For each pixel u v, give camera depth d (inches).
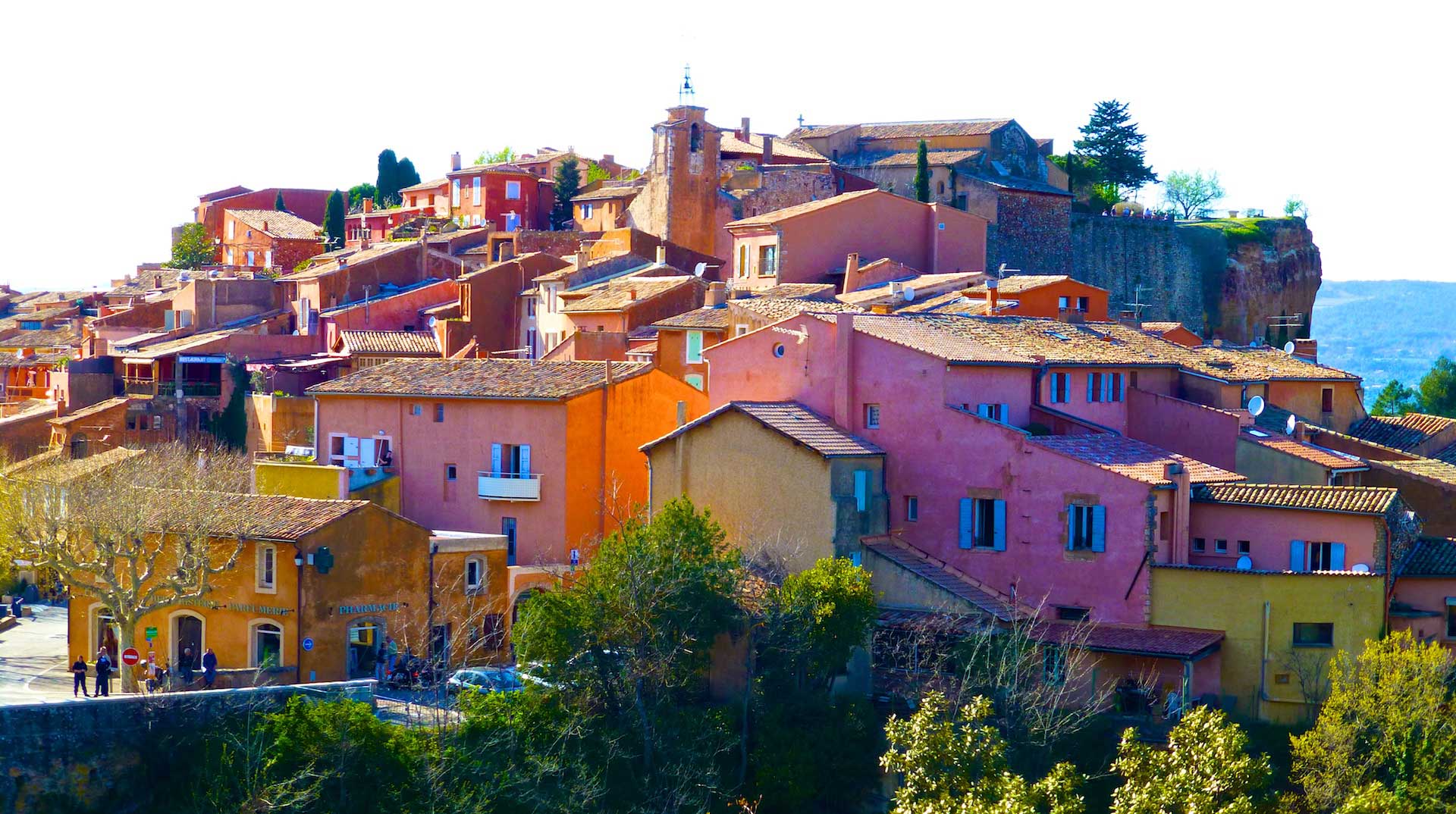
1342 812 2230.6
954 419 3139.8
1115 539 2928.2
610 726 2748.5
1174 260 6914.4
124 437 4980.3
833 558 2987.2
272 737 2497.5
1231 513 3002.0
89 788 2415.1
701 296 4778.5
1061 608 2982.3
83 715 2423.7
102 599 2994.6
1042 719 2623.0
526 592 3346.5
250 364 5201.8
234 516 3068.4
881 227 5442.9
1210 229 7086.6
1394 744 2501.2
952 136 6756.9
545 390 3629.4
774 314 3922.2
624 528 2955.2
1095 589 2947.8
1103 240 6668.3
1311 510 2913.4
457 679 2915.8
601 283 5191.9
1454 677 2723.9
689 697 2859.3
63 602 4121.6
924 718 2271.2
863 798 2721.5
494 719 2645.2
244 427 4990.2
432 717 2721.5
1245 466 3425.2
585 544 3587.6
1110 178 7706.7
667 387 3767.2
